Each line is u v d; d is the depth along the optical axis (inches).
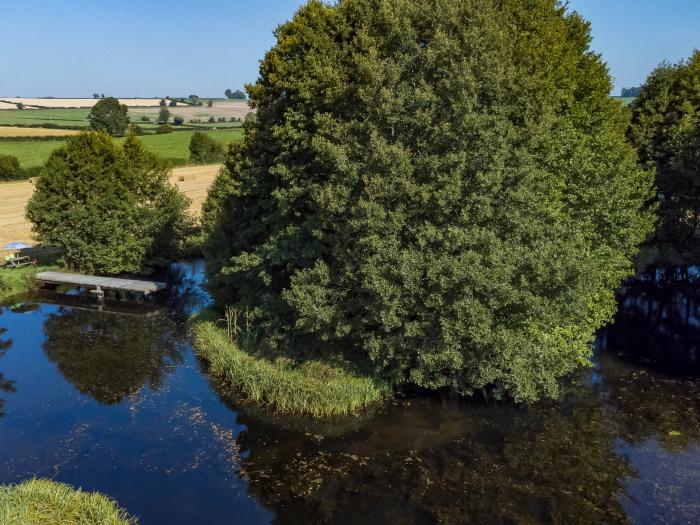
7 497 477.1
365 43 677.9
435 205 595.8
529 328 673.6
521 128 666.2
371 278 600.7
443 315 585.9
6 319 1069.1
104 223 1262.3
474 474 556.4
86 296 1221.7
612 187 767.7
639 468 558.9
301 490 536.1
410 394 726.5
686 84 1207.6
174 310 1123.3
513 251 599.2
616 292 1217.4
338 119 703.1
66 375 802.8
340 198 627.8
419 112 599.2
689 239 1349.7
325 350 745.6
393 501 516.7
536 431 638.5
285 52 777.6
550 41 793.6
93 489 531.2
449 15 631.2
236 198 912.3
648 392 736.3
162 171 1409.9
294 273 773.9
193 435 637.3
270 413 689.6
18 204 1977.1
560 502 507.2
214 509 506.9
